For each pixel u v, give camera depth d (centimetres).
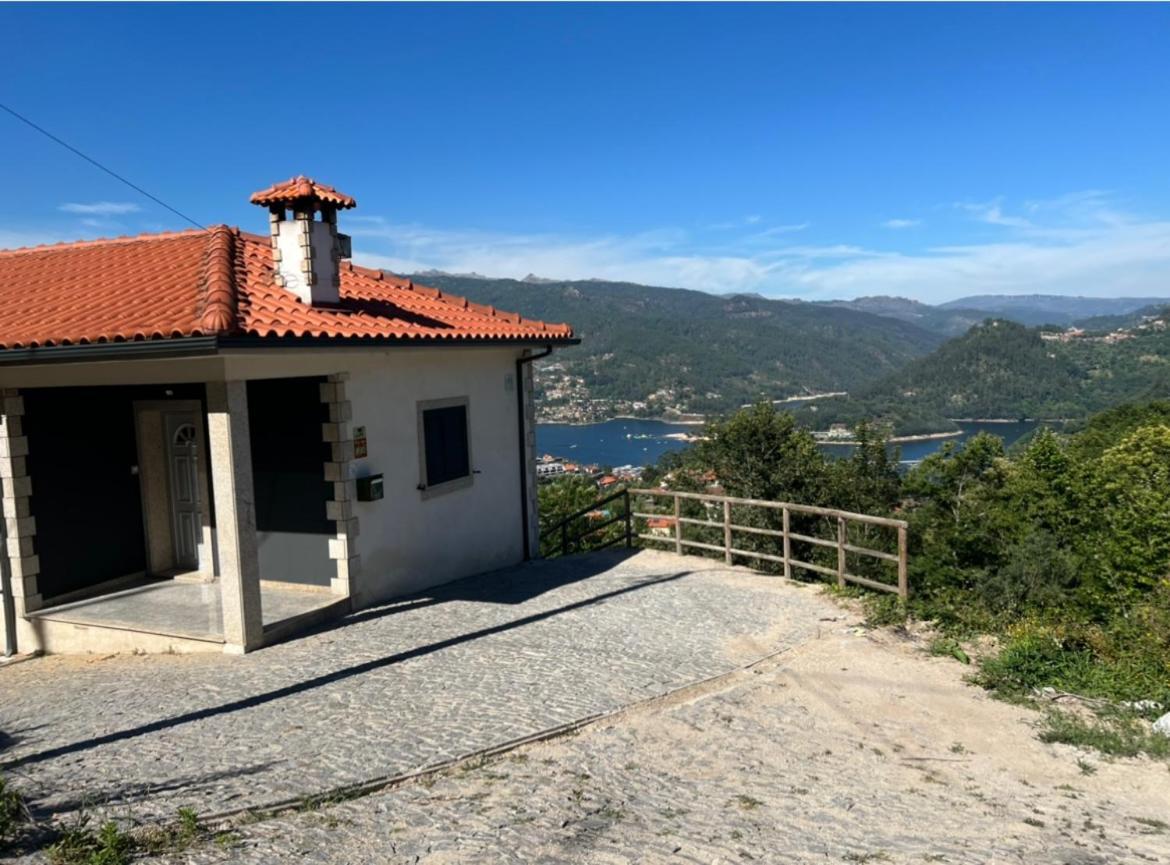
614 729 536
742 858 363
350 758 477
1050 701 600
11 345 702
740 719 557
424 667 658
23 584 849
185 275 859
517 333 1069
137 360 679
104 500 934
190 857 356
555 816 408
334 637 753
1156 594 810
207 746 500
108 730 541
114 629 794
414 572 945
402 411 928
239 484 706
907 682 633
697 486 1850
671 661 674
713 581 981
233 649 721
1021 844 380
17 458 848
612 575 1036
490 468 1096
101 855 345
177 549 992
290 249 853
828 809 423
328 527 854
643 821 404
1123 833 396
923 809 425
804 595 900
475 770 469
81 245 1125
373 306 955
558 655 689
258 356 719
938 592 871
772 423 1833
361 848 369
